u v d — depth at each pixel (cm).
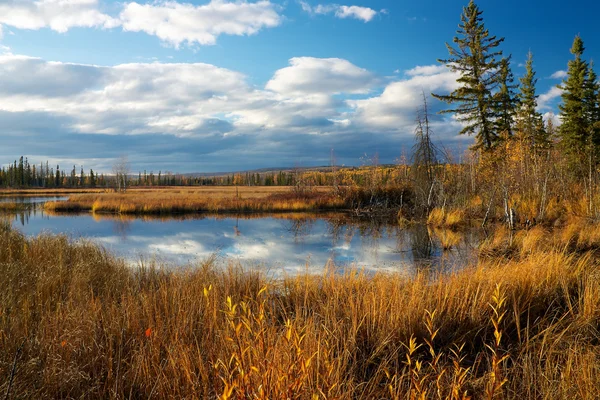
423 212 2598
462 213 2242
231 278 728
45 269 745
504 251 1267
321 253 1453
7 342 413
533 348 452
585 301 534
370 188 3397
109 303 563
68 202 3656
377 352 440
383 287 609
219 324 480
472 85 2945
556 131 3612
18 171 10619
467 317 521
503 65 2925
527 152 2392
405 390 359
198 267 900
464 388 356
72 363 386
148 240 1820
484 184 2478
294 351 314
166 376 376
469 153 2608
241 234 2028
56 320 460
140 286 739
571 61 3300
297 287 697
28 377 365
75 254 940
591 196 1912
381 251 1482
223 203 3444
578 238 1329
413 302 532
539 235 1395
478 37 2919
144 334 450
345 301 614
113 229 2241
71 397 352
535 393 354
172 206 3350
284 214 3133
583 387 340
